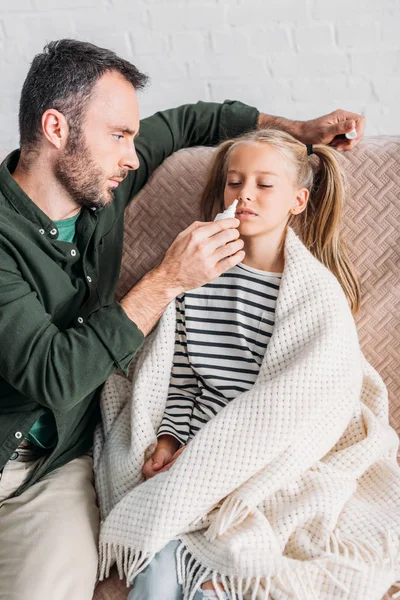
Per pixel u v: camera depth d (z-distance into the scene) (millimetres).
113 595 1321
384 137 1636
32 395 1282
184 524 1285
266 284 1499
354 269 1575
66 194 1407
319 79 2266
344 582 1231
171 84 2299
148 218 1665
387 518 1307
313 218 1589
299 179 1523
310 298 1434
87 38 2273
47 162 1386
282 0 2193
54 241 1388
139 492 1324
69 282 1408
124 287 1675
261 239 1498
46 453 1448
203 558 1273
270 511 1327
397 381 1561
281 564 1219
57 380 1254
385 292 1564
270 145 1475
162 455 1411
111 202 1527
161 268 1333
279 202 1465
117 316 1284
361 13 2189
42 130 1366
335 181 1560
